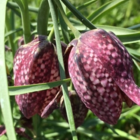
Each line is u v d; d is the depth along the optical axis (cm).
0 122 23
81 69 13
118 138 26
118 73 12
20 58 15
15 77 15
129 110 24
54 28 13
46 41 14
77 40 13
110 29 17
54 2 14
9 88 12
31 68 14
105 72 12
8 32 20
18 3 16
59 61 12
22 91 12
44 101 14
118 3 18
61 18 16
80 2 35
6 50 20
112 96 12
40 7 16
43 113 13
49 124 25
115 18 34
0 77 10
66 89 12
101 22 33
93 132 23
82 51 13
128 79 12
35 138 19
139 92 12
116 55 12
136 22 33
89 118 25
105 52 12
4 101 9
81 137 25
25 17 16
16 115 22
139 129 28
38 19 16
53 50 14
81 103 15
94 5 35
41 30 16
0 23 11
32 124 19
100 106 13
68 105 12
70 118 12
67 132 24
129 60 13
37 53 14
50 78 14
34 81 14
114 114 12
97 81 12
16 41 25
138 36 15
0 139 17
